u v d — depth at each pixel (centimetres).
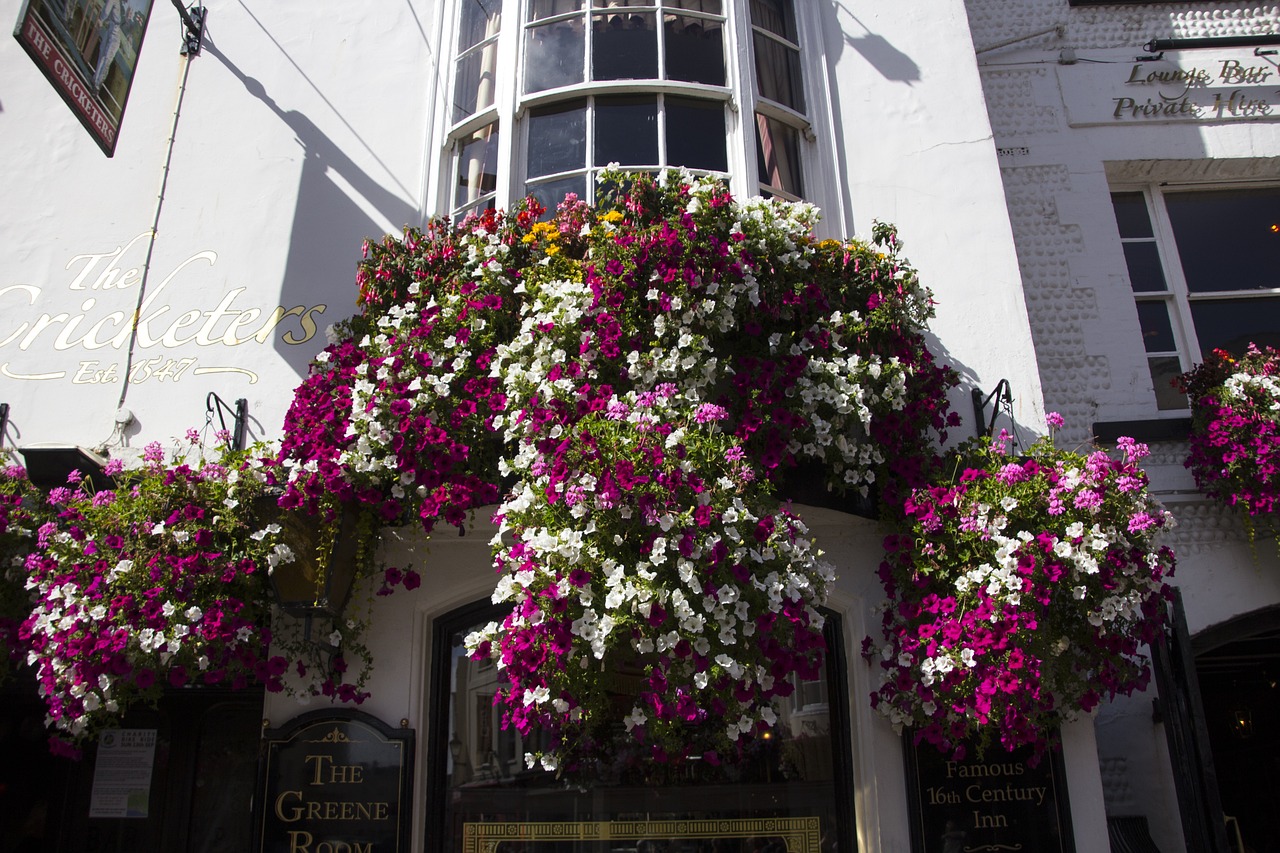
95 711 427
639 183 459
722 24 570
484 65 588
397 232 561
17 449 490
